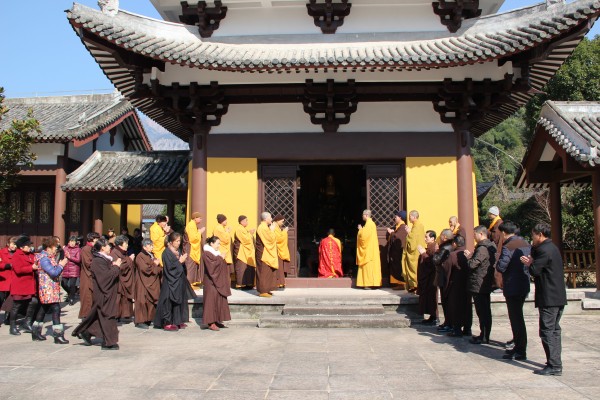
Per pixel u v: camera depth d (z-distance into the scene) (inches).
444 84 526.9
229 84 544.7
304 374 302.7
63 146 925.8
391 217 564.7
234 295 511.2
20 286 427.8
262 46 563.8
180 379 294.0
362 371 309.1
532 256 310.8
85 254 516.7
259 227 505.7
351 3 565.6
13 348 379.6
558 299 300.0
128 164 845.2
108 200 877.2
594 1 447.5
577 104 559.5
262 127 565.3
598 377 293.4
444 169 552.7
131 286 498.9
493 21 544.4
